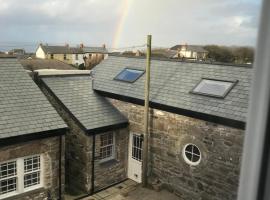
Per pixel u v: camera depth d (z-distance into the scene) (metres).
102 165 12.02
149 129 11.90
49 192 10.50
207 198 10.26
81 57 60.69
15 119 9.77
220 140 9.67
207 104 10.25
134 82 13.23
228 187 9.61
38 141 9.94
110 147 12.59
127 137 12.85
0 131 9.10
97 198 11.34
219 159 9.76
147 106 11.45
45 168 10.28
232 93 10.28
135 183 12.64
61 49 61.69
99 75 14.91
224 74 11.36
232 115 9.32
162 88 12.09
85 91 13.36
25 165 9.86
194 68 12.43
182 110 10.52
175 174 11.22
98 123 11.69
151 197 11.20
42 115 10.40
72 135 11.87
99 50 56.66
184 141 10.74
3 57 11.88
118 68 15.05
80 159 11.66
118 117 12.56
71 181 12.27
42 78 12.91
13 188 9.75
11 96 10.54
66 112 11.91
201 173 10.33
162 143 11.52
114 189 12.10
